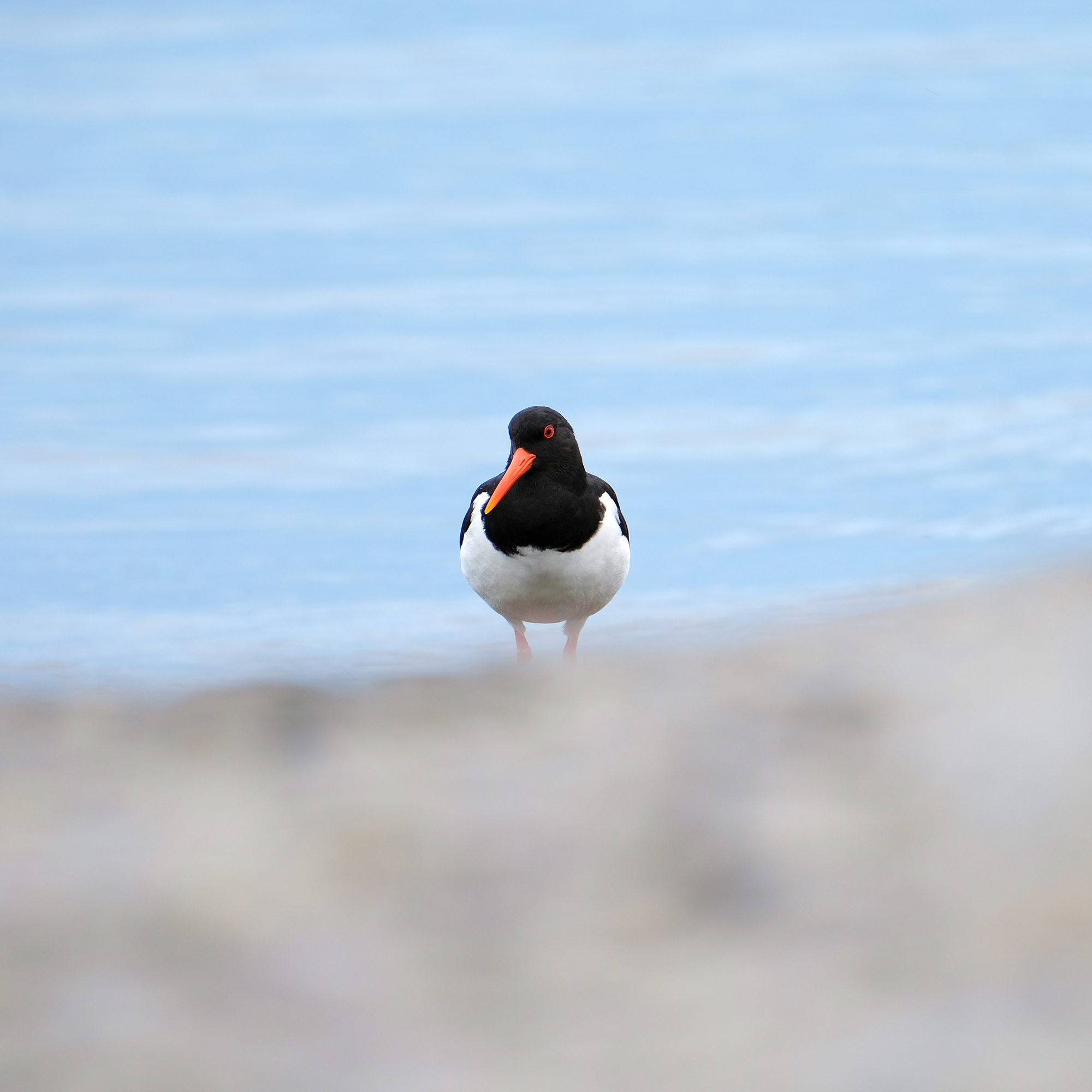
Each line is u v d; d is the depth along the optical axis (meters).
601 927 4.33
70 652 13.20
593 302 28.62
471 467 20.17
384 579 16.00
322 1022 3.99
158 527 17.81
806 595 12.85
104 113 52.81
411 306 28.72
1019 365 23.80
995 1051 3.58
